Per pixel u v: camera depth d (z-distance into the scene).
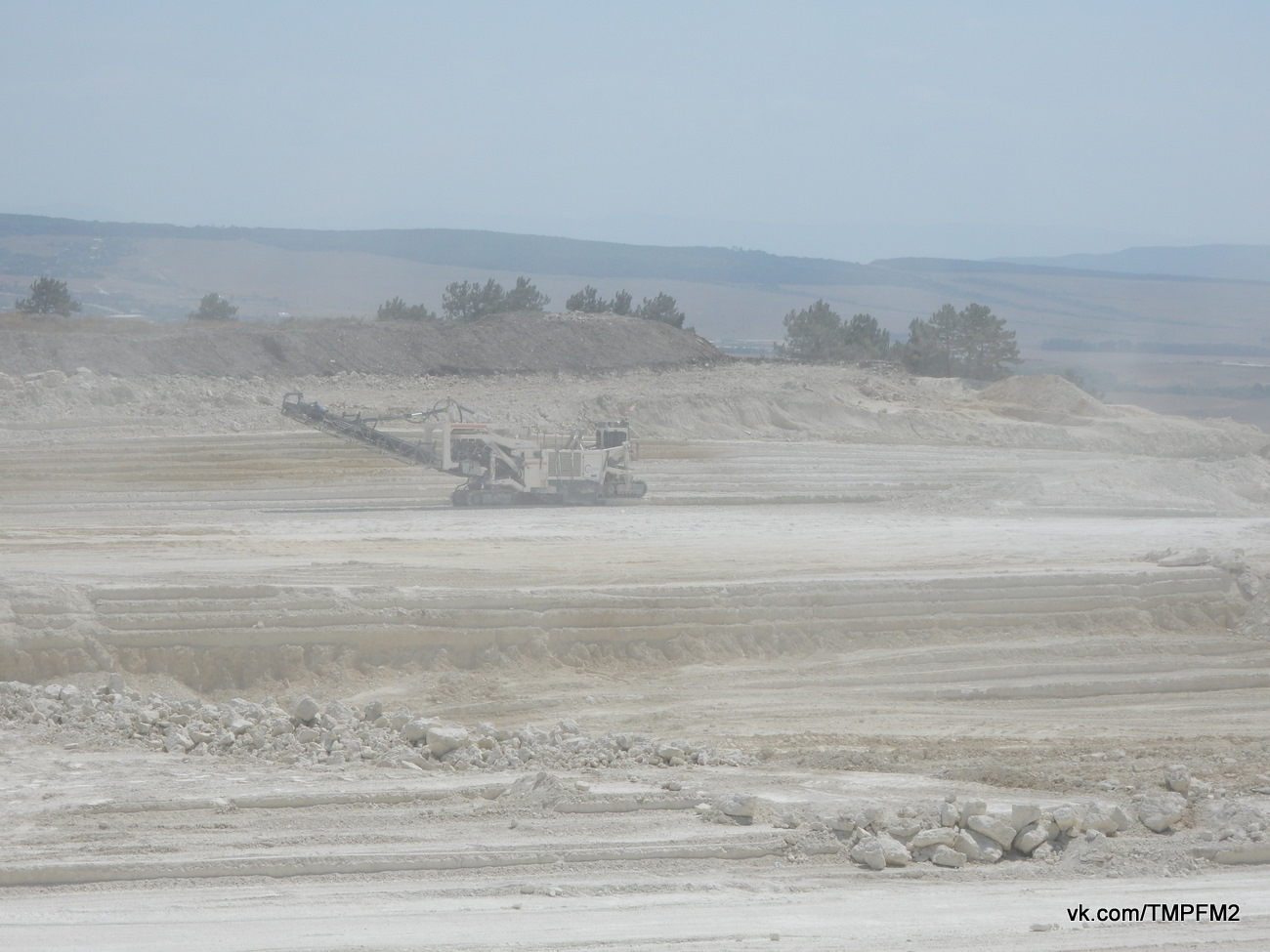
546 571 95.38
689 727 70.81
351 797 47.06
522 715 73.56
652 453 186.00
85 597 76.62
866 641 87.38
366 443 143.00
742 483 164.75
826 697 78.31
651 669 82.06
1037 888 40.47
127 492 138.38
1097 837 44.31
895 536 118.94
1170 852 43.44
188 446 159.62
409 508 138.62
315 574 89.94
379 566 93.75
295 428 174.12
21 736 56.09
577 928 35.44
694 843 42.88
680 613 84.94
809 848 43.09
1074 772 55.09
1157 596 94.56
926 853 43.09
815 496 156.62
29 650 72.44
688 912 37.16
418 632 79.38
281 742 56.50
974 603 91.00
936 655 84.75
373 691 75.62
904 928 35.97
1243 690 83.69
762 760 57.75
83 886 38.97
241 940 33.97
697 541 114.00
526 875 40.59
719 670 82.12
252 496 140.50
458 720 72.50
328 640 77.69
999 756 59.81
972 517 137.38
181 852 41.25
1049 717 75.44
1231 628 93.38
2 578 76.19
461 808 46.31
